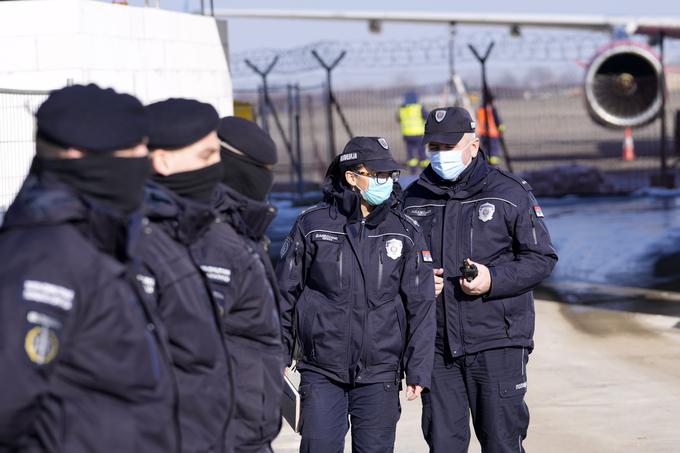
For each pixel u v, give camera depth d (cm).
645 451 761
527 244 646
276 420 448
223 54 1320
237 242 416
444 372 656
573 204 2491
